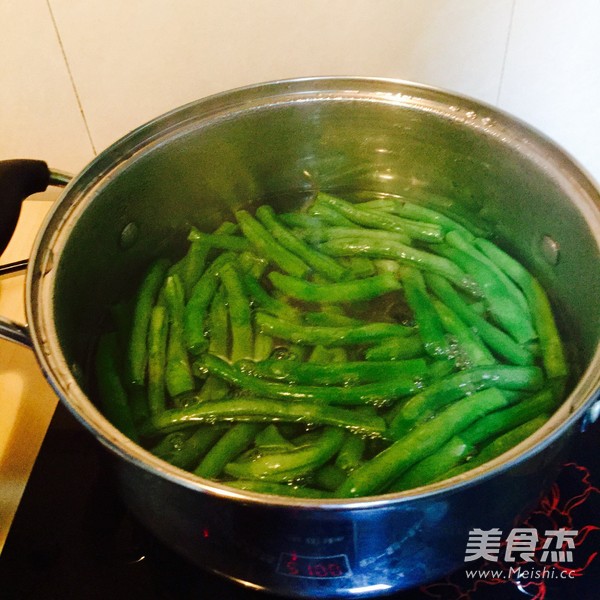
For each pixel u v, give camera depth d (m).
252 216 0.92
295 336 0.76
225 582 0.65
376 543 0.50
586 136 1.05
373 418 0.68
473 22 0.86
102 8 0.78
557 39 0.90
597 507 0.69
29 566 0.66
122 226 0.80
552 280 0.81
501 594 0.63
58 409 0.77
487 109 0.77
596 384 0.51
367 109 0.82
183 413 0.69
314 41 0.86
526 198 0.79
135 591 0.64
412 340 0.75
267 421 0.69
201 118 0.79
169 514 0.53
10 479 0.73
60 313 0.64
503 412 0.68
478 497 0.50
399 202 0.93
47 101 0.87
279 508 0.45
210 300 0.82
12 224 0.65
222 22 0.82
